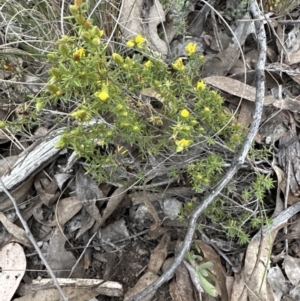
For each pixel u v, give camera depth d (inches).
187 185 14.6
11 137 15.4
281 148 14.6
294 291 13.7
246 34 16.0
